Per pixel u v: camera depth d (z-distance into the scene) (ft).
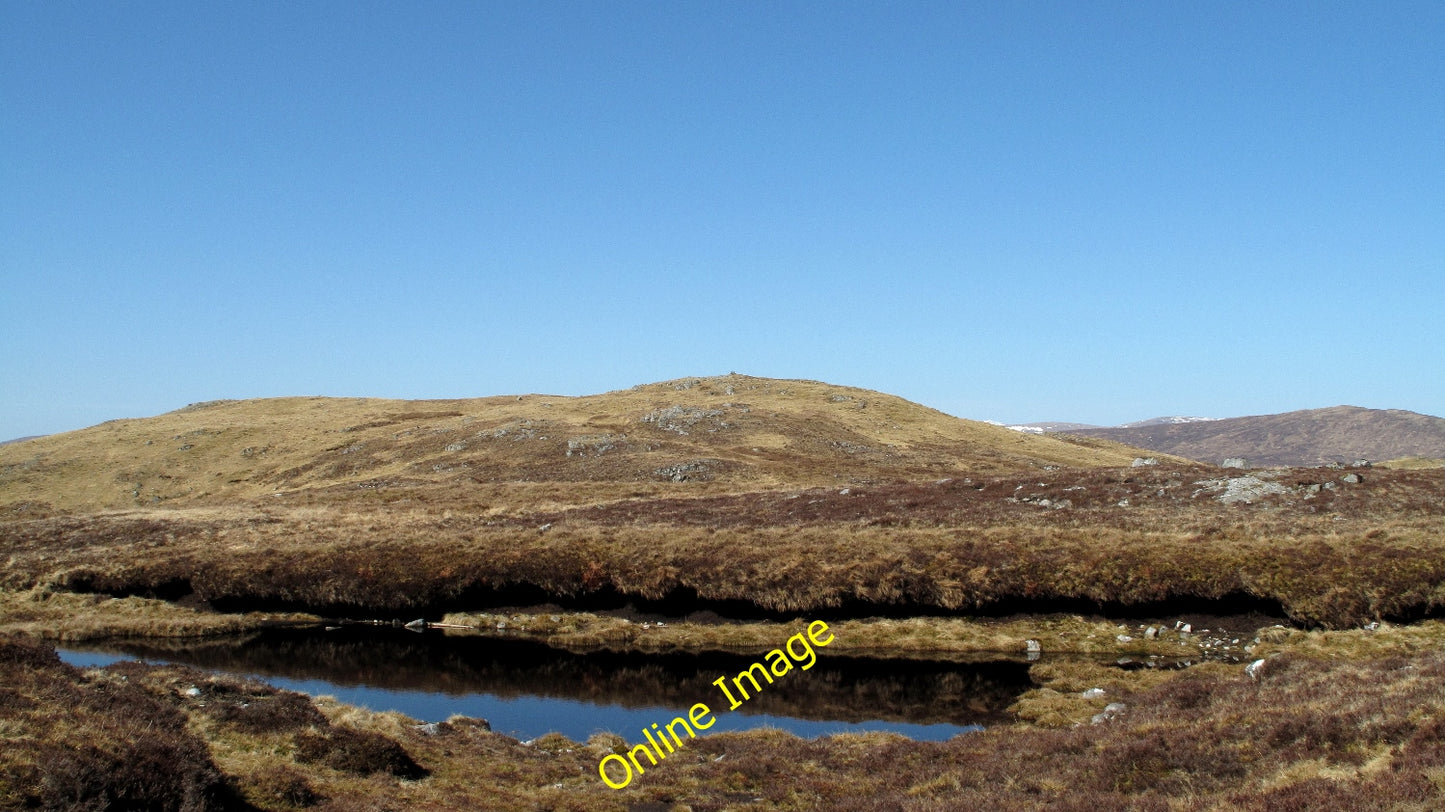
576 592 132.98
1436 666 60.80
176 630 127.44
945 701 90.79
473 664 109.29
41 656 62.03
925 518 154.92
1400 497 140.46
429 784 60.44
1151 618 113.09
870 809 55.36
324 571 141.08
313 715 67.72
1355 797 40.96
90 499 342.23
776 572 126.21
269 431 432.25
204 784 47.26
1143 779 53.93
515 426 380.58
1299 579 107.24
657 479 291.17
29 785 40.60
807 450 353.51
